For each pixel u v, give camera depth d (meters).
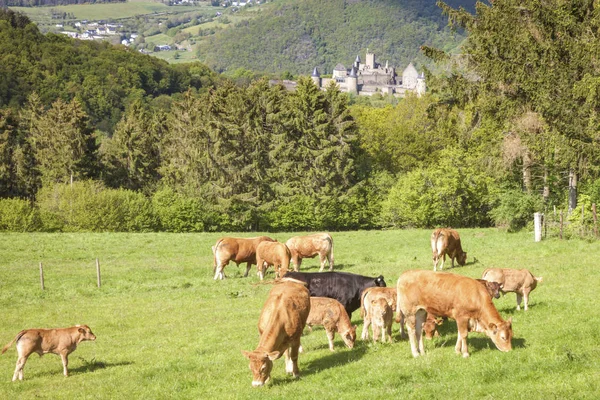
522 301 20.23
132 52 195.12
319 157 78.06
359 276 19.53
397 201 69.94
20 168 91.38
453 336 16.61
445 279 14.59
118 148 94.25
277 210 78.50
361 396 12.48
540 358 13.70
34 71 155.00
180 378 15.60
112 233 57.19
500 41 44.59
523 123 45.09
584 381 12.06
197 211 75.50
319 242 31.44
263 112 83.00
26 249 47.47
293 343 14.39
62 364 19.03
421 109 86.38
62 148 89.62
